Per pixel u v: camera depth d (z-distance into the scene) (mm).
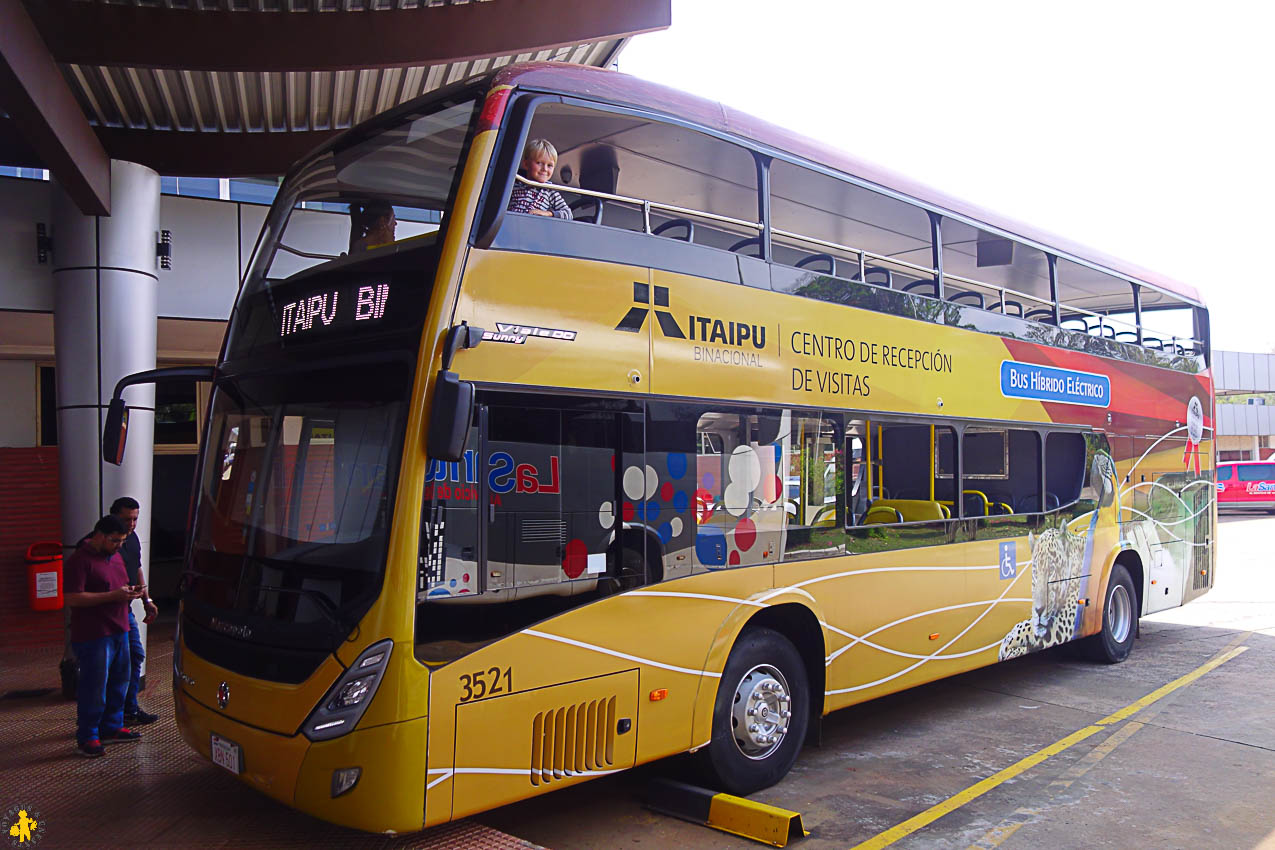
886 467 7418
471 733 4000
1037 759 6238
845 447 6145
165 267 8398
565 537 4449
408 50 7105
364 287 4383
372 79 8227
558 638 4355
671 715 4875
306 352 4539
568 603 4426
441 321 4031
